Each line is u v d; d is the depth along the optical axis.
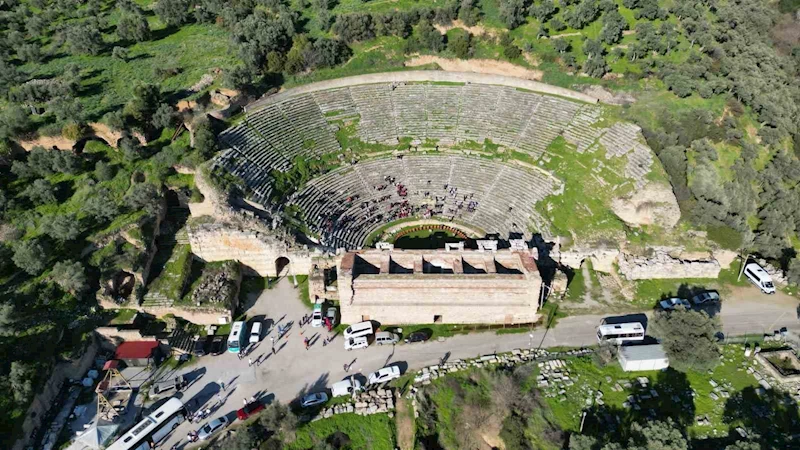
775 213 67.75
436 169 71.38
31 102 67.06
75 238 55.91
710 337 50.00
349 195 68.00
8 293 51.12
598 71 76.94
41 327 49.62
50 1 89.12
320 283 56.31
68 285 51.91
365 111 76.56
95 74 74.38
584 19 83.69
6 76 69.19
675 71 76.81
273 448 44.22
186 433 45.25
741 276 61.75
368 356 52.03
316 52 79.06
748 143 73.06
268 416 44.69
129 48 81.50
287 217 62.19
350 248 62.22
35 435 44.69
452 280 52.09
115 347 52.53
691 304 57.91
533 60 80.12
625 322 55.25
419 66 82.00
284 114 73.19
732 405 47.25
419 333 53.97
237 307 57.25
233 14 86.94
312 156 70.44
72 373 49.12
